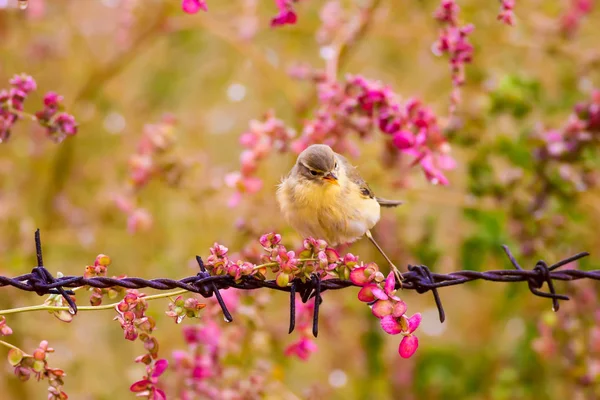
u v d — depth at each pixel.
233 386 9.43
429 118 9.20
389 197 12.88
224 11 13.89
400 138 8.98
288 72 13.09
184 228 14.27
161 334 13.07
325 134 9.57
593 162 11.82
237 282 6.98
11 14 12.92
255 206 11.21
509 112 11.75
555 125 13.23
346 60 11.87
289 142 9.72
